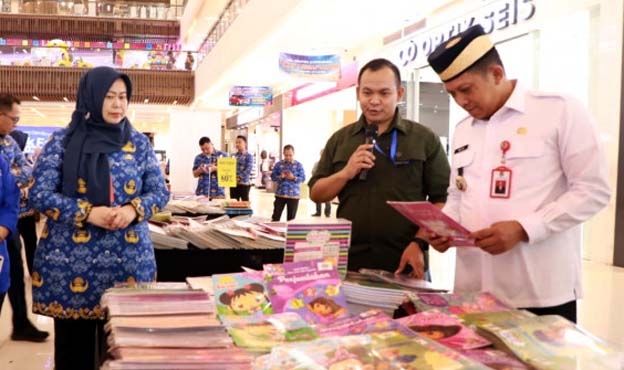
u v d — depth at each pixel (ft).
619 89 20.42
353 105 53.78
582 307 14.84
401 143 7.52
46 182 7.07
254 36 36.68
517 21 23.04
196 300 4.88
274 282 5.16
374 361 3.71
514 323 4.32
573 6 20.70
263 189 75.31
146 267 7.59
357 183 7.64
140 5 68.03
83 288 7.16
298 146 61.62
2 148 13.08
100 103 7.19
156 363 3.50
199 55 59.98
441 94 33.88
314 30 34.06
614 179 20.62
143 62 58.95
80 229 7.16
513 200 5.29
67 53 56.13
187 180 32.68
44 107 67.87
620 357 3.81
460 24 26.71
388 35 34.86
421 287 5.77
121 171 7.35
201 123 32.76
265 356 3.84
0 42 55.06
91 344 7.43
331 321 4.90
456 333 4.23
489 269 5.50
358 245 7.62
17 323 12.46
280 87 59.82
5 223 8.23
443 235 5.32
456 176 5.90
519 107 5.32
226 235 9.84
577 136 5.06
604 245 21.07
